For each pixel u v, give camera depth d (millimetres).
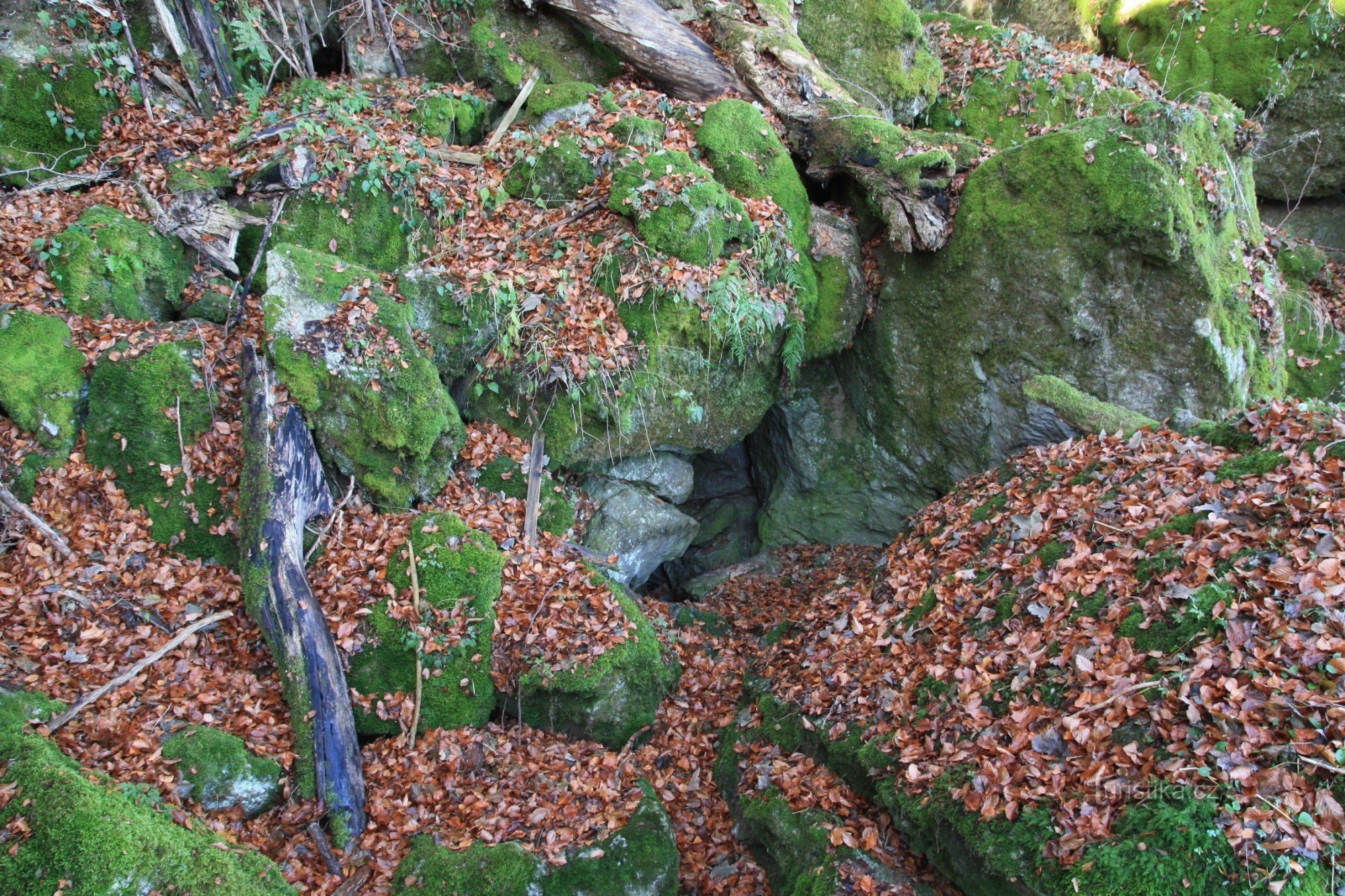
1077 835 3600
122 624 5320
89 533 5711
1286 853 3199
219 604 5652
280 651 5285
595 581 6367
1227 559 4258
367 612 5652
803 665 6023
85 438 6016
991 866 3781
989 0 11383
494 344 6965
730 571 9094
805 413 9109
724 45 8625
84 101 7387
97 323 6383
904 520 8875
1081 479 5797
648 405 7141
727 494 10234
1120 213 6801
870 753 4793
